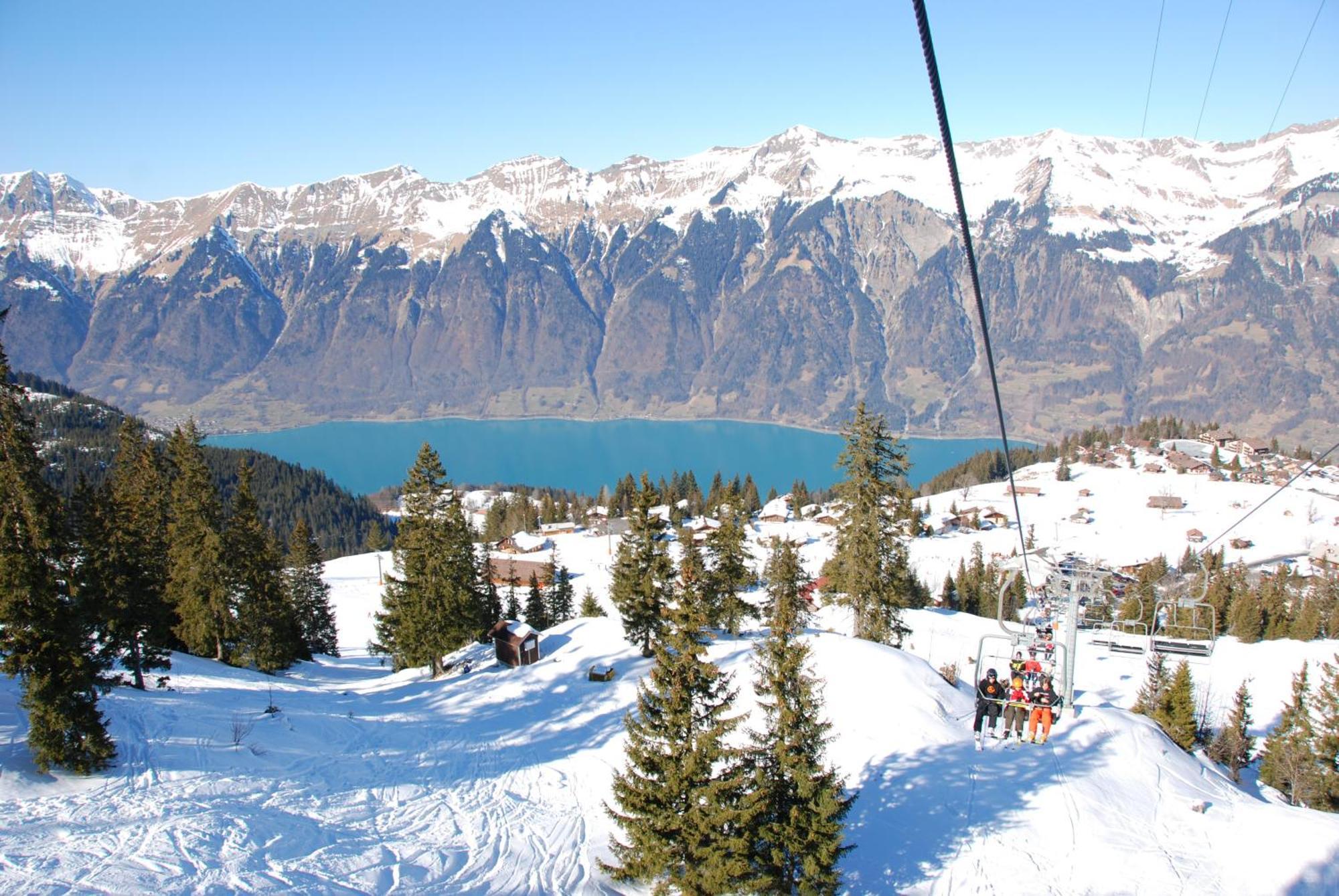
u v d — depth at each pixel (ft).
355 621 315.99
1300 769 149.48
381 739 126.82
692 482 562.66
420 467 175.42
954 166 24.94
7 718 100.89
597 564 393.70
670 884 76.43
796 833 73.51
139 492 172.14
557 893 81.56
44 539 86.48
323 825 87.97
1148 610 258.78
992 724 65.92
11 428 85.92
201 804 86.33
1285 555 395.34
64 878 65.67
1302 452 603.67
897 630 159.84
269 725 122.11
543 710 142.41
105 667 94.27
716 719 76.79
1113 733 107.65
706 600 176.04
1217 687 217.36
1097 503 489.67
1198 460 547.08
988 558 383.04
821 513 474.49
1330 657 231.30
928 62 21.36
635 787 76.48
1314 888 74.84
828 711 116.06
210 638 179.01
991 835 87.25
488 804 102.73
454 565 180.45
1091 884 79.25
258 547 183.32
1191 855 83.41
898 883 81.56
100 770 92.07
